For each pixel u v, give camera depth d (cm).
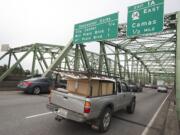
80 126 575
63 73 579
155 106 1188
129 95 815
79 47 1778
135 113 886
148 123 693
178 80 817
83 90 517
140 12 1095
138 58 3534
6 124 538
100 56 1914
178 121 711
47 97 1174
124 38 1487
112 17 1310
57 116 531
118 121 696
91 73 493
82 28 1527
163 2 1005
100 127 520
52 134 480
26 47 2544
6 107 771
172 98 1922
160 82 5250
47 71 1638
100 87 542
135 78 3950
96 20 1417
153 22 1027
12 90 1477
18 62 2089
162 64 4375
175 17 1079
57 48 2527
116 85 650
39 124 560
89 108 452
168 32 1320
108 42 2016
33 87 1287
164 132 557
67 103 500
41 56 2472
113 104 599
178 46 895
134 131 575
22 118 614
